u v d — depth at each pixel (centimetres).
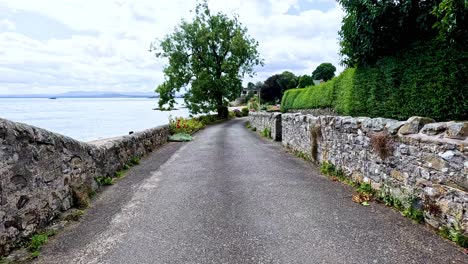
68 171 457
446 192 333
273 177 631
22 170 347
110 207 465
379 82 693
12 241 326
